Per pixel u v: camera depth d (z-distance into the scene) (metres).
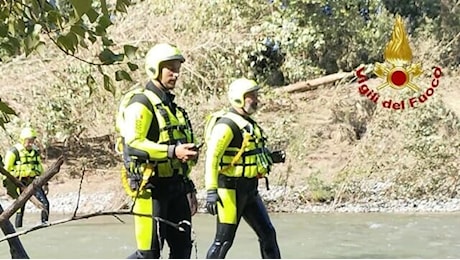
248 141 7.50
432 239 11.25
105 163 18.31
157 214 6.07
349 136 18.69
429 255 9.85
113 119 18.17
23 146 12.38
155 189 6.07
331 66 22.39
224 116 7.52
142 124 5.95
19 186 2.69
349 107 19.38
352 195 15.77
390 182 16.12
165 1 19.00
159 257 6.20
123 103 6.18
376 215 14.51
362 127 19.05
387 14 22.53
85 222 13.43
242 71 18.89
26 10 3.00
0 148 16.84
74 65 17.86
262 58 19.66
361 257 9.74
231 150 7.50
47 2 2.91
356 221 13.58
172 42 18.56
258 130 7.64
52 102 18.16
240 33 19.38
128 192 6.15
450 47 21.31
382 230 12.28
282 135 17.52
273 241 7.73
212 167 7.42
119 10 3.21
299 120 18.52
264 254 7.73
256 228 7.73
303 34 20.36
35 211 15.33
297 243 10.96
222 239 7.55
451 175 16.11
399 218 13.96
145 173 5.91
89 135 18.80
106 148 18.64
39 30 2.92
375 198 15.74
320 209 15.38
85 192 16.64
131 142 5.91
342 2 21.75
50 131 18.19
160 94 6.15
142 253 6.15
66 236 11.73
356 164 16.56
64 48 2.98
